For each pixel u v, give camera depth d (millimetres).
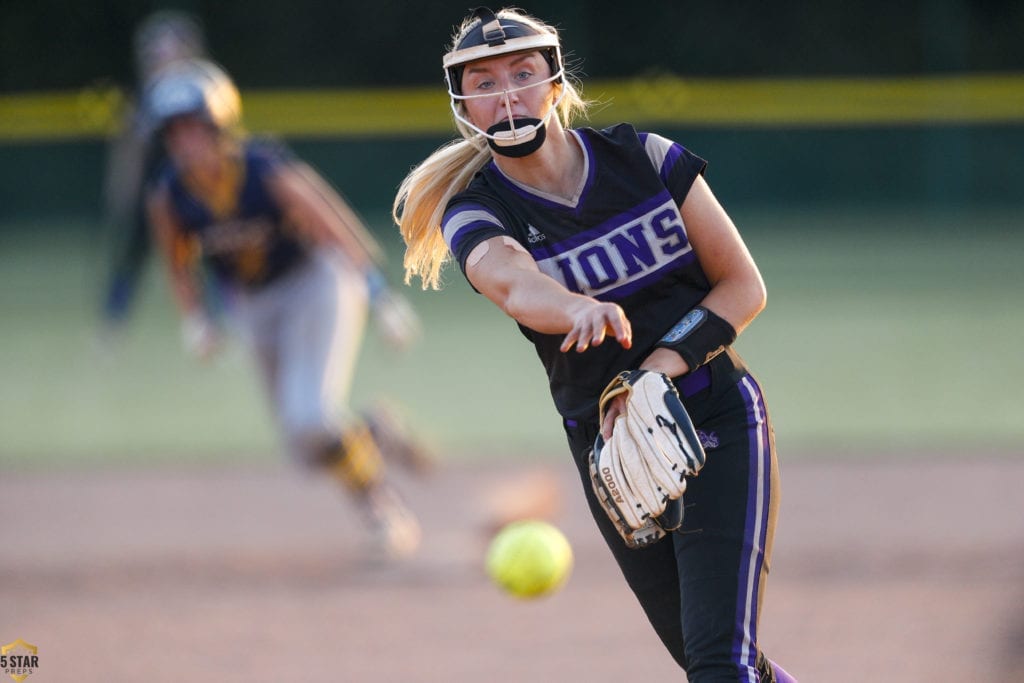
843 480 27094
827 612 19438
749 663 11211
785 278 55812
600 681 17047
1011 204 75375
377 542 22938
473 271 11172
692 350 11391
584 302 10219
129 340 46969
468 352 43656
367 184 74688
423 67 80875
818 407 33844
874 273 56500
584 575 21609
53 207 74438
